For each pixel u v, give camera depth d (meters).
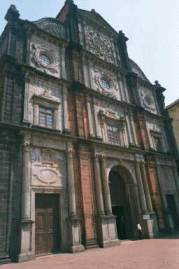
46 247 16.11
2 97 17.64
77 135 20.92
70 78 23.88
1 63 19.33
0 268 12.16
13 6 22.28
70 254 15.51
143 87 33.34
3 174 15.49
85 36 28.53
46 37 23.66
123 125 26.39
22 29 22.05
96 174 20.41
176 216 27.30
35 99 19.70
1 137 16.30
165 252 13.84
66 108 21.55
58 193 17.98
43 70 21.83
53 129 19.61
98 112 24.41
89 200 19.12
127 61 32.12
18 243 14.32
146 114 30.80
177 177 29.92
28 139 17.39
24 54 20.89
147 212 23.27
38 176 17.19
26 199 15.60
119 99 28.00
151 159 27.41
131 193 24.27
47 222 16.81
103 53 29.77
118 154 23.59
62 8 31.17
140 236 22.12
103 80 27.53
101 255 14.47
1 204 14.71
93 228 18.41
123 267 10.62
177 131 36.91
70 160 19.30
